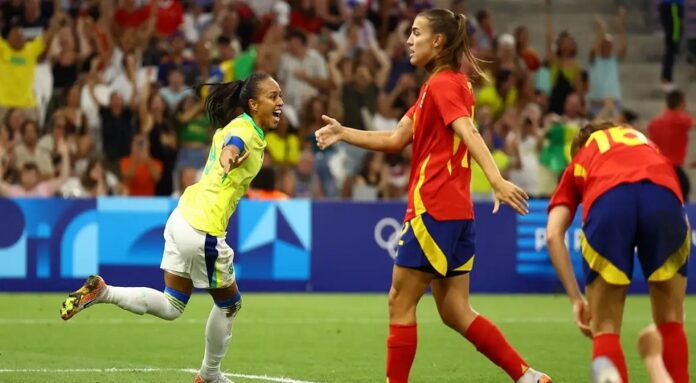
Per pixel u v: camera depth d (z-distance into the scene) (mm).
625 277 19094
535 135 59844
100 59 60406
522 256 51906
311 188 57406
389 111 61500
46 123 59531
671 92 60469
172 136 57281
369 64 63250
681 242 19266
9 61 59438
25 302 45344
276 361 30109
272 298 48500
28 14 62656
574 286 19484
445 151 20922
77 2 64750
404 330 21062
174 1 64000
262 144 23109
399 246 21172
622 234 19062
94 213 49250
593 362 18250
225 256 22953
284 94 61531
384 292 51062
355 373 27922
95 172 54875
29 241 49094
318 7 66312
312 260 50781
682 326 19656
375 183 57375
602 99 68312
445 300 21609
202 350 32094
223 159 22031
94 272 49219
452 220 20875
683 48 74500
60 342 33688
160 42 61688
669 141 60094
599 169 19531
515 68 64688
